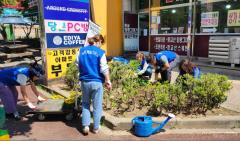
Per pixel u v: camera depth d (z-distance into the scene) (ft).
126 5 45.06
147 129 15.88
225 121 17.42
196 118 17.60
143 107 19.49
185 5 38.04
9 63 40.96
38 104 19.45
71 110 18.11
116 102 19.88
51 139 15.60
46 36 26.08
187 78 19.12
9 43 51.93
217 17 34.32
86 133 16.16
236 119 17.48
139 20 46.83
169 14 40.81
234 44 31.48
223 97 18.62
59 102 19.74
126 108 19.35
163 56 23.27
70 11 27.76
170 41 41.04
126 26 45.42
